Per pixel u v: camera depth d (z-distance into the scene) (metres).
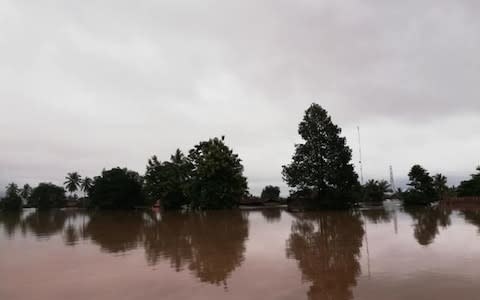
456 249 17.02
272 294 10.84
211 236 25.31
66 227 37.56
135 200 84.88
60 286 12.48
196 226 33.09
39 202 105.25
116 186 82.62
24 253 19.89
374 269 13.44
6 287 12.50
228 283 12.24
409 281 11.58
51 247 22.03
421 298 9.90
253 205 83.56
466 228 25.80
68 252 19.94
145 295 11.16
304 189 56.19
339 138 55.72
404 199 68.06
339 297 10.29
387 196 102.31
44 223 44.53
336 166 54.81
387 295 10.27
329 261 15.37
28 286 12.58
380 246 18.75
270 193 106.19
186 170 65.75
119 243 23.19
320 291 10.96
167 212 60.03
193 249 19.78
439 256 15.42
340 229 27.73
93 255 18.72
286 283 12.01
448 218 35.44
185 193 59.34
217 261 16.16
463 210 48.94
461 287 10.73
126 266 15.60
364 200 85.00
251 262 15.72
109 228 34.47
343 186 54.62
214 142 57.47
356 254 16.72
